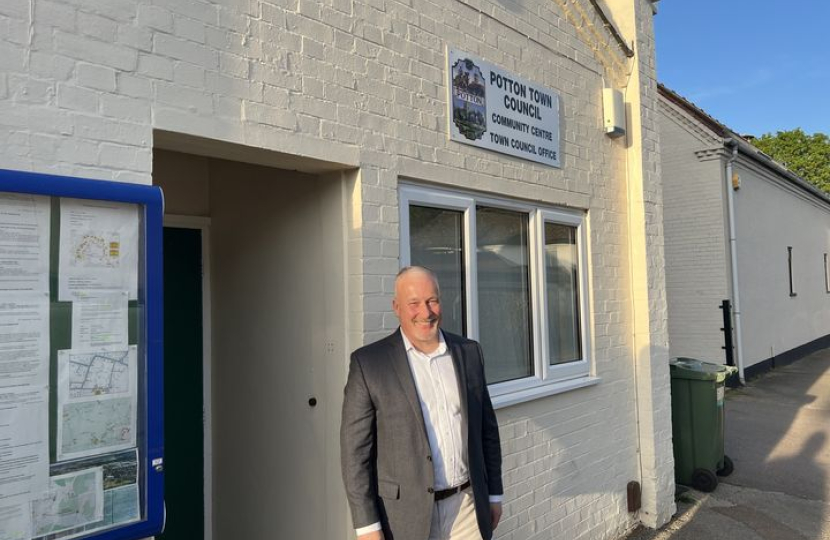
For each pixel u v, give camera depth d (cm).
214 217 399
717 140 1128
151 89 235
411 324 246
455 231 383
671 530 503
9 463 185
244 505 375
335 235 317
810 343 1653
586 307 483
